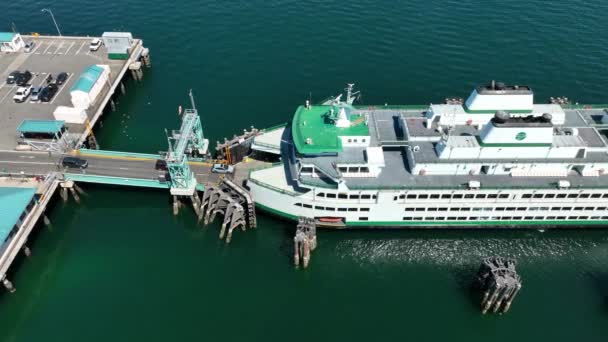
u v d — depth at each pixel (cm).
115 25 12769
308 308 6938
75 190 8650
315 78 10875
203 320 6775
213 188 8006
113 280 7331
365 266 7506
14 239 7238
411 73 10844
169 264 7575
